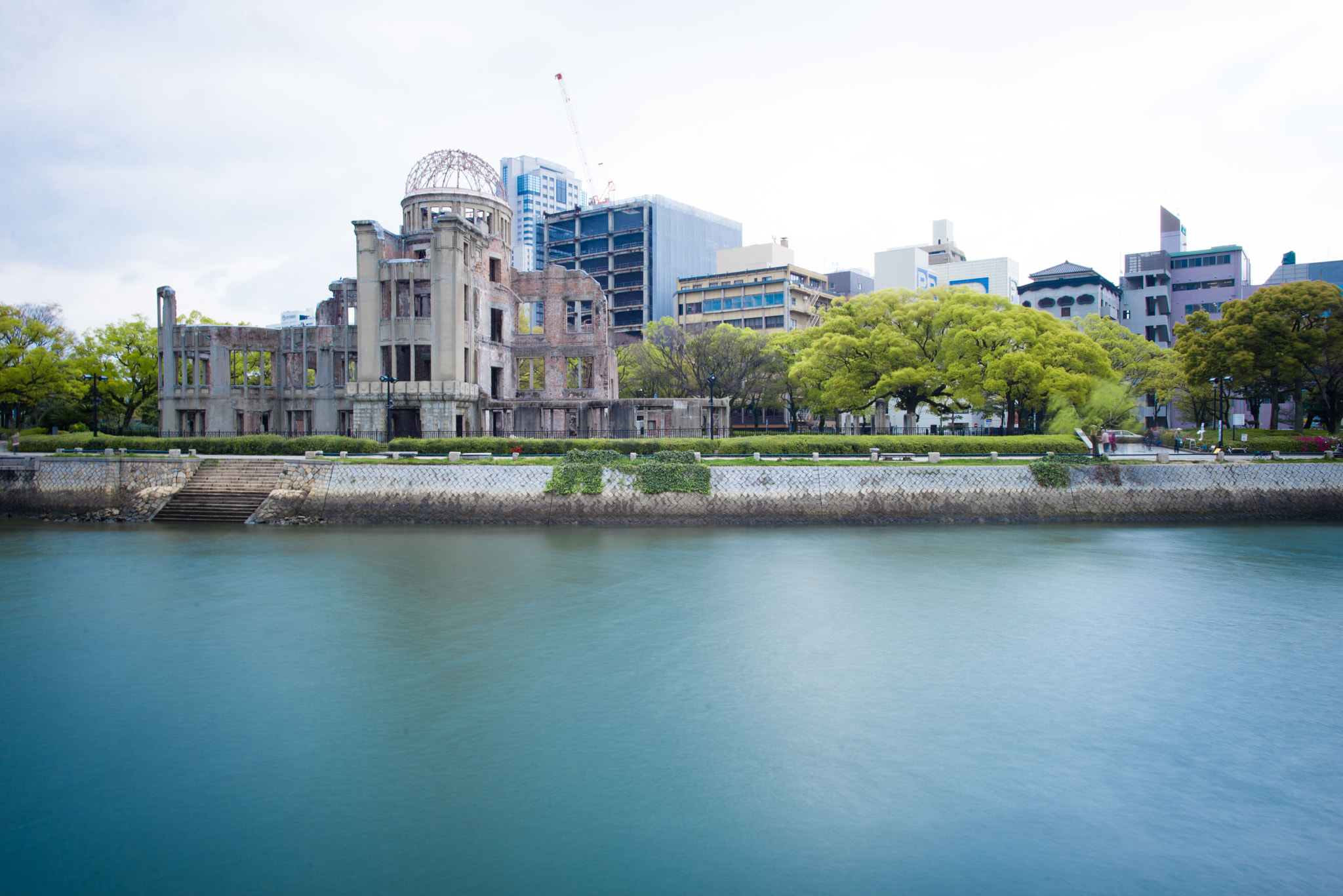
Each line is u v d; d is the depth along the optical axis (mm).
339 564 34656
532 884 13562
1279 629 26906
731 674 22594
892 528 44344
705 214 155500
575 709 20297
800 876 13836
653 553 37250
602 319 72125
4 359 67000
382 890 13359
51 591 30328
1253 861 14461
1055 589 31625
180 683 21797
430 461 46188
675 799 16219
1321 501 48281
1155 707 20844
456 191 67188
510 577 32594
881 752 18281
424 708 20281
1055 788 16875
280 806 15914
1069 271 119250
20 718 19703
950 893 13406
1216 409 74500
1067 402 57625
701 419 68750
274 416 70375
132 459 47969
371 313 59250
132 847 14562
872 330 65938
